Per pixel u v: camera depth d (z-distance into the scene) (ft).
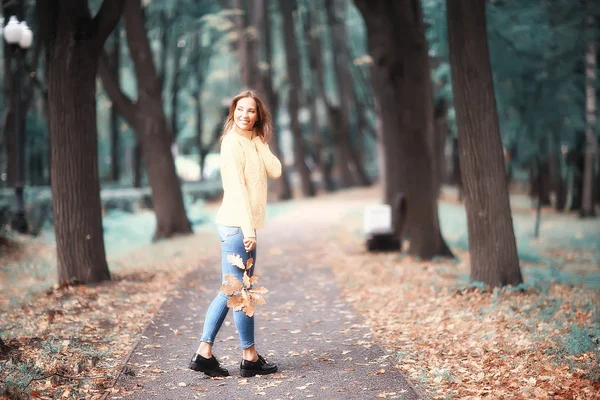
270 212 76.79
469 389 14.66
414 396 14.38
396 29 39.50
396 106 40.11
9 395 13.69
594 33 48.16
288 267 35.40
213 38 85.97
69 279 28.84
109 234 57.47
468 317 21.79
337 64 119.03
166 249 44.65
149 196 81.71
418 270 33.94
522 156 55.52
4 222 49.11
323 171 122.93
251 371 16.19
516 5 43.16
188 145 130.72
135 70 52.11
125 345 18.90
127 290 27.53
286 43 107.76
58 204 28.91
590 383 14.84
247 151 16.17
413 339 19.27
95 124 29.37
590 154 67.26
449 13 26.40
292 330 21.02
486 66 26.11
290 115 110.63
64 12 27.96
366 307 24.35
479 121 26.17
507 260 26.45
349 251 42.39
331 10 110.11
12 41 44.96
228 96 115.03
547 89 50.14
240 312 16.15
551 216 72.49
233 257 15.78
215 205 93.30
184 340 19.72
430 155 39.63
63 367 16.30
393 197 56.49
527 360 16.61
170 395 14.79
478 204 26.61
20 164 47.98
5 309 23.94
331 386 15.23
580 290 27.35
